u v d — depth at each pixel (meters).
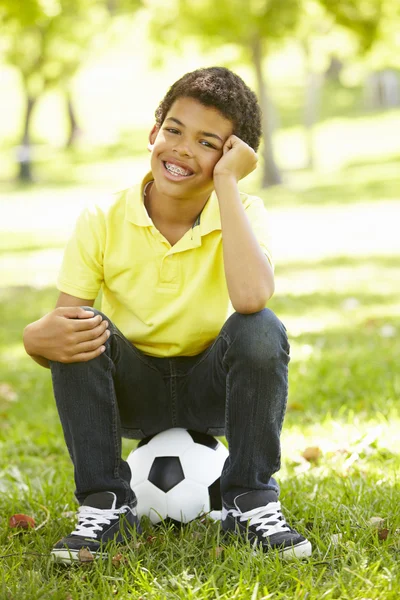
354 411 5.41
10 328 9.02
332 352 6.96
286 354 3.10
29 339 3.08
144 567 3.02
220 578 2.93
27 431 5.37
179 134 3.23
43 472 4.44
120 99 48.53
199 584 2.85
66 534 3.46
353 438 4.72
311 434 4.93
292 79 48.97
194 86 3.22
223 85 3.23
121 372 3.29
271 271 3.15
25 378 6.82
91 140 41.28
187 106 3.21
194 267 3.35
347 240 15.66
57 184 30.91
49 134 43.84
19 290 11.75
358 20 20.98
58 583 2.93
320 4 21.05
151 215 3.41
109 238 3.38
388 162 29.31
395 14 21.20
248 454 3.14
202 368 3.34
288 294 10.30
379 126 36.81
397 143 33.00
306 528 3.45
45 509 3.72
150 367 3.41
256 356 3.02
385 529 3.27
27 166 32.59
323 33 27.27
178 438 3.55
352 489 3.79
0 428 5.47
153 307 3.37
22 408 5.89
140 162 35.00
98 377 3.12
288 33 23.06
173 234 3.38
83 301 3.40
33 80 33.41
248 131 3.32
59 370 3.10
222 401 3.35
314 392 5.78
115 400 3.18
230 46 25.11
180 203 3.33
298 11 22.73
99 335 3.09
